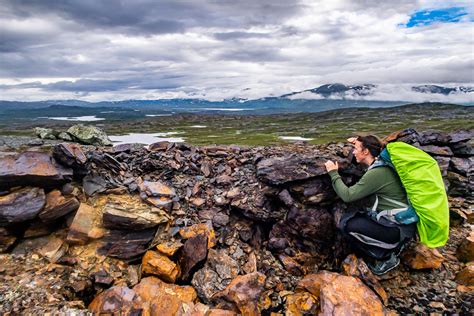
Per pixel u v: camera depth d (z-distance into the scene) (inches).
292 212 105.4
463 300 80.5
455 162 139.5
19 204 87.3
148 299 78.8
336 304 72.9
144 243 94.7
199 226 102.0
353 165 107.2
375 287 82.0
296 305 82.0
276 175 108.9
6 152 121.3
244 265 97.8
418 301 81.2
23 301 70.4
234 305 79.5
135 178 115.3
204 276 89.6
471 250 93.3
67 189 98.7
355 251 92.4
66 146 99.0
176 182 120.4
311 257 102.1
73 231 90.5
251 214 109.6
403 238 80.3
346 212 99.0
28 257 85.4
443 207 75.0
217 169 133.6
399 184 81.0
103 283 83.3
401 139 139.2
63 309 69.1
